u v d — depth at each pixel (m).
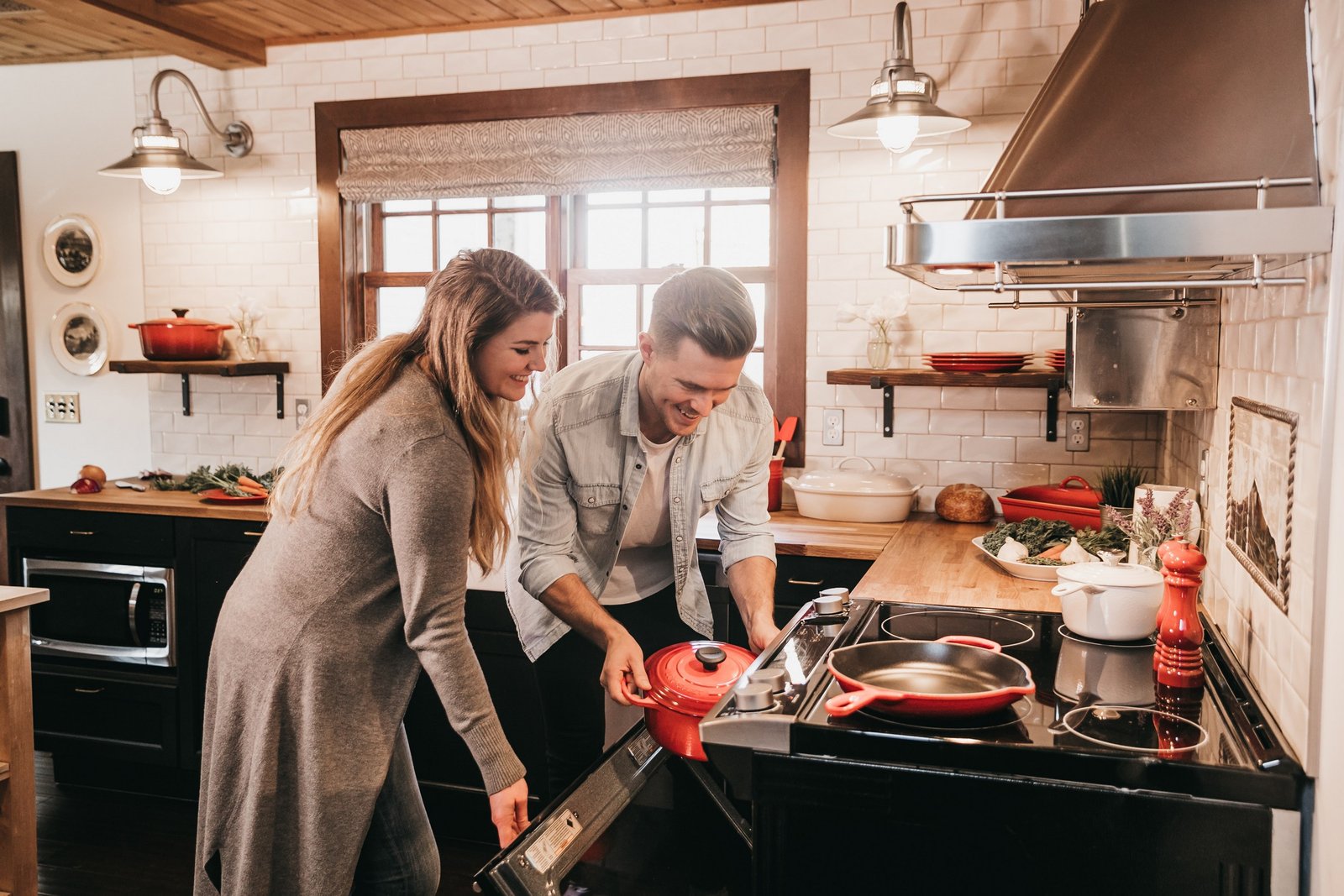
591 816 1.45
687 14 3.65
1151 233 1.26
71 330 4.49
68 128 4.43
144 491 3.85
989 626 1.79
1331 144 1.25
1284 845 1.17
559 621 2.20
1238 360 1.78
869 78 3.49
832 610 1.85
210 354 4.03
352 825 1.66
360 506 1.61
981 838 1.27
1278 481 1.39
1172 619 1.46
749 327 1.70
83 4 3.38
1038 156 1.63
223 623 1.73
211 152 4.23
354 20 3.83
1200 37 1.59
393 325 4.20
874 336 3.45
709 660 1.67
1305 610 1.22
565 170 3.78
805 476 3.40
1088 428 3.34
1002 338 3.43
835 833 1.33
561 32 3.79
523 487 2.10
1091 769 1.23
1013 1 3.34
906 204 1.41
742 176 3.61
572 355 3.97
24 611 2.30
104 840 3.21
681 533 2.20
